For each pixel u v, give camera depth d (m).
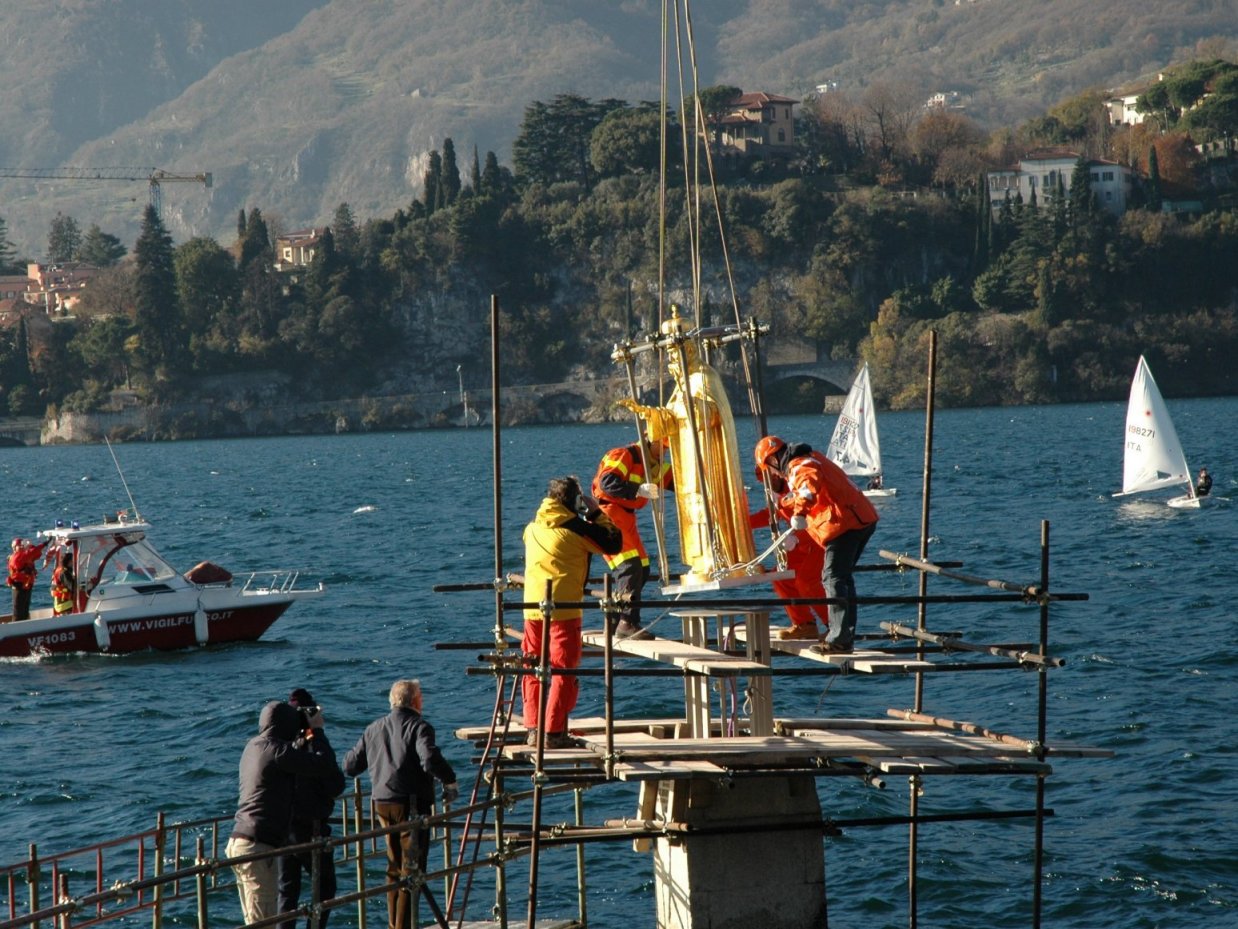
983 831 29.42
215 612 53.59
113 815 32.34
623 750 16.64
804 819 17.94
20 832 31.34
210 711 42.97
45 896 26.84
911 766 16.22
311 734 19.47
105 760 37.53
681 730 19.05
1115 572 69.12
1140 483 101.69
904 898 26.14
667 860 18.48
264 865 18.50
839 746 16.88
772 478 18.09
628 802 30.94
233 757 37.31
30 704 44.66
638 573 17.78
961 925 25.06
